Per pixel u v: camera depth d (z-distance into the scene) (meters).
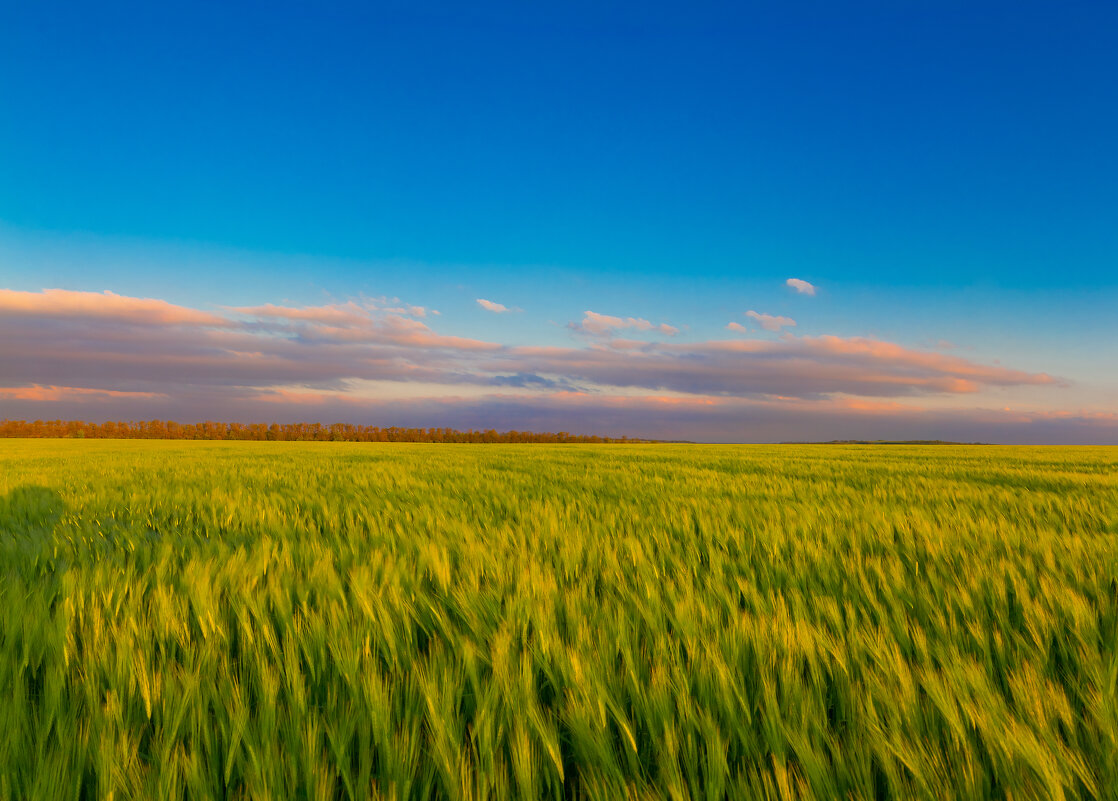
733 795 1.40
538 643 2.20
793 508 6.10
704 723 1.62
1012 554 3.75
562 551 3.85
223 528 5.38
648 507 6.39
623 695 1.90
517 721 1.64
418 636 2.54
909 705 1.67
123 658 1.94
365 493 7.96
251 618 2.60
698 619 2.48
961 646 2.23
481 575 3.36
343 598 2.70
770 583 3.18
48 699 1.71
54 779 1.40
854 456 23.97
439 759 1.47
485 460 18.39
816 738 1.58
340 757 1.49
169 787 1.39
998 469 13.72
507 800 1.42
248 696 1.86
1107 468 14.40
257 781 1.43
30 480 10.36
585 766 1.60
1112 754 1.47
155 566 3.51
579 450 33.59
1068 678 1.99
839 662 1.95
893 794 1.39
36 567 3.74
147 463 16.28
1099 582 3.05
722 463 16.62
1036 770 1.39
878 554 3.85
